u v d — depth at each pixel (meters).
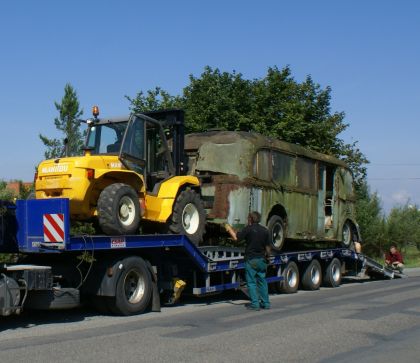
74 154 11.91
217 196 14.42
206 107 26.62
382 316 10.50
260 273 11.92
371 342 8.12
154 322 10.03
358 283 20.17
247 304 12.81
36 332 9.06
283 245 17.09
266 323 9.75
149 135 12.50
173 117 13.27
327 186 19.33
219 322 9.95
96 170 10.70
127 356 7.14
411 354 7.39
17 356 7.16
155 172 12.48
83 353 7.32
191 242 12.33
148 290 11.37
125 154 11.50
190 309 12.06
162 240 11.51
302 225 16.91
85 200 10.62
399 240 36.84
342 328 9.21
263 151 15.12
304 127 26.44
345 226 20.08
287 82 28.08
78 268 10.47
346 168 20.08
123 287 10.82
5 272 9.25
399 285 18.19
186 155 14.55
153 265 11.88
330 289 17.52
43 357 7.10
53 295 9.89
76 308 12.05
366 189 36.78
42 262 10.57
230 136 14.87
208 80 27.41
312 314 10.84
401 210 38.12
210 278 13.38
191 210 12.77
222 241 15.40
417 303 12.57
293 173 16.59
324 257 17.91
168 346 7.75
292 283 16.14
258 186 14.79
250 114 26.47
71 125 12.13
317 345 7.88
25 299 9.52
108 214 10.52
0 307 8.96
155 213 11.98
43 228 9.81
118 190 10.68
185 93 27.80
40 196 10.97
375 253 36.31
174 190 12.23
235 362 6.85
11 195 15.45
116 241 10.48
